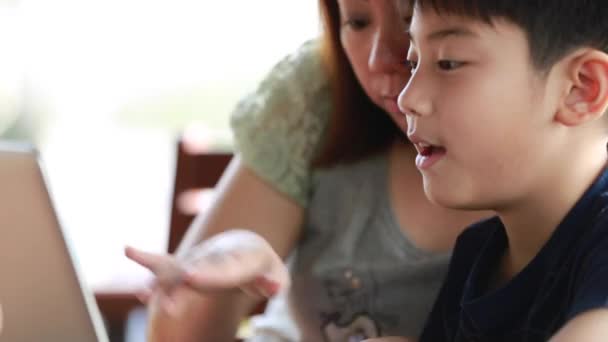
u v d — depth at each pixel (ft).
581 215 3.74
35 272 3.87
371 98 4.99
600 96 3.64
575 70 3.64
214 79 15.21
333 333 5.24
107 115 14.42
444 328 4.38
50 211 3.82
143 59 15.10
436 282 5.02
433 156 3.86
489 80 3.63
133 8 15.07
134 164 11.55
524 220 3.90
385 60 4.70
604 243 3.51
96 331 3.97
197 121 14.33
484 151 3.72
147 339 4.58
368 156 5.34
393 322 5.09
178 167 6.84
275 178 5.49
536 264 3.80
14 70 14.32
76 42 14.83
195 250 4.04
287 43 12.88
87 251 8.27
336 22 5.30
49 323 3.94
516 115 3.67
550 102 3.67
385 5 4.61
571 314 3.33
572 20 3.59
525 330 3.79
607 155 3.89
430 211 5.10
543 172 3.75
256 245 4.02
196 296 4.62
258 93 5.73
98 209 9.65
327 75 5.49
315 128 5.48
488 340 3.93
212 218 5.55
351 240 5.24
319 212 5.41
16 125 13.96
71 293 3.91
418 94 3.75
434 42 3.69
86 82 14.70
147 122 14.16
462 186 3.80
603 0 3.63
